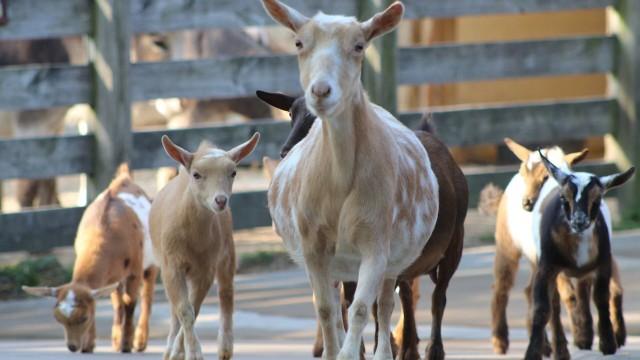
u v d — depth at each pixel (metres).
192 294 10.91
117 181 13.99
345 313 10.70
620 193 19.73
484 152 25.72
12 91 16.42
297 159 8.98
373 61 18.27
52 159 16.61
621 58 19.77
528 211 12.13
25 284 15.68
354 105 8.07
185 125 22.14
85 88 16.77
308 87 7.72
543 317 11.26
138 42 21.78
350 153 8.09
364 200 8.16
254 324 14.09
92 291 12.62
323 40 7.82
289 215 8.92
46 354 11.92
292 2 17.92
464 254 17.33
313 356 11.45
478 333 13.61
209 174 10.48
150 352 12.66
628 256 16.98
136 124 22.58
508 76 19.31
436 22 26.28
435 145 10.63
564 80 25.98
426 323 14.05
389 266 8.94
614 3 19.83
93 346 12.82
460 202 10.59
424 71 18.75
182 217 10.61
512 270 12.80
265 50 22.38
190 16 17.41
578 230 10.83
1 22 16.31
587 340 12.27
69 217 16.61
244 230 18.42
